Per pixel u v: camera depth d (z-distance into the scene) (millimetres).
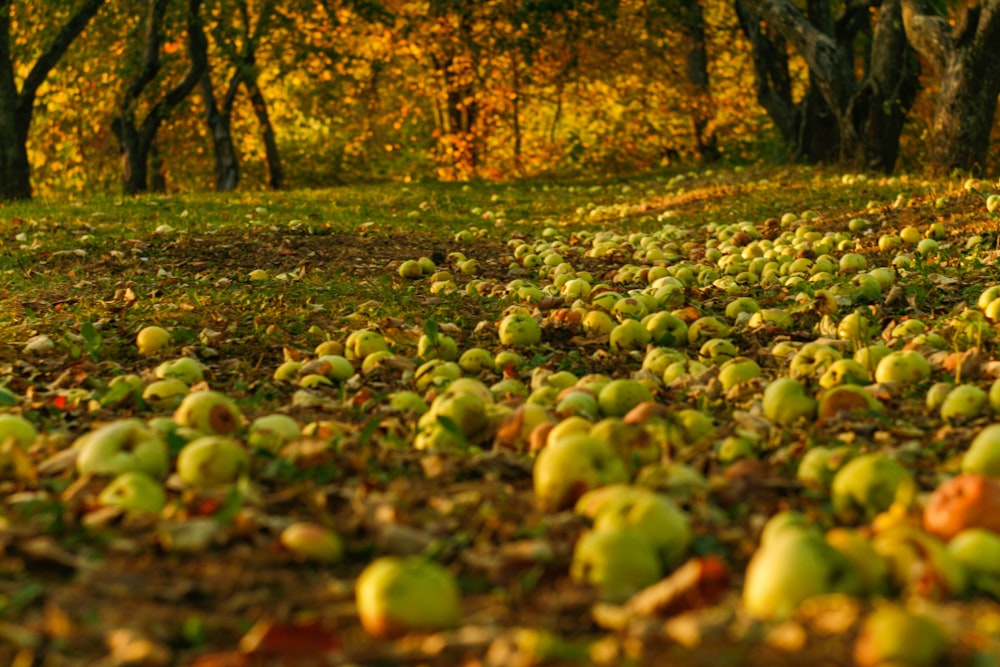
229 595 2766
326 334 7527
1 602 2652
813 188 16703
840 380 5254
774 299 8672
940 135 17469
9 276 10273
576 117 34750
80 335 7430
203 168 32375
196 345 7184
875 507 3246
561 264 10500
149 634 2502
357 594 2766
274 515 3398
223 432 4387
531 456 4039
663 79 30984
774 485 3527
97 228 13578
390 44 29844
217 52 26141
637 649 2230
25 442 4223
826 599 2350
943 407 4680
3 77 22141
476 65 30188
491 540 3150
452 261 11633
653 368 6043
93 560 2943
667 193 20391
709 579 2498
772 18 21688
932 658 2096
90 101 28047
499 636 2406
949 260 9594
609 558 2727
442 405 4414
